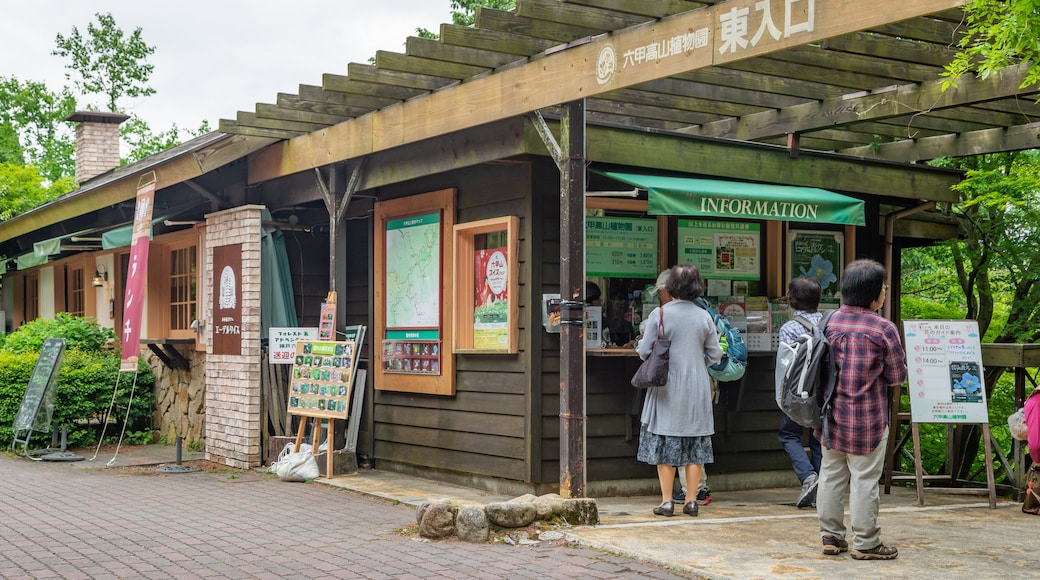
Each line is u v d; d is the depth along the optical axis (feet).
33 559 19.42
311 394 31.07
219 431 34.81
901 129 29.25
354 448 32.17
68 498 27.22
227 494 27.89
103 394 41.04
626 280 27.48
